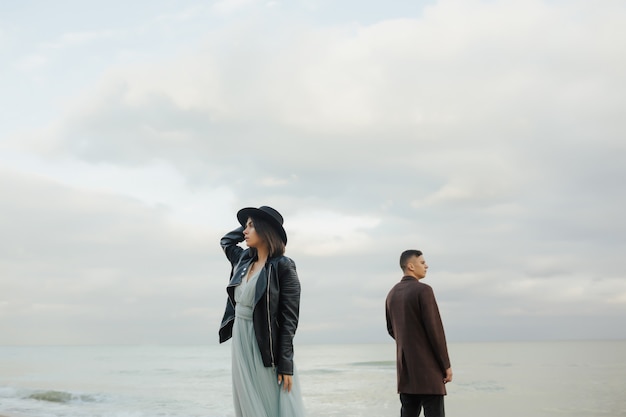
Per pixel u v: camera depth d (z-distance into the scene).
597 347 125.19
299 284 3.27
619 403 16.73
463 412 15.36
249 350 3.15
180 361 58.69
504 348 115.88
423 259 5.21
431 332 4.73
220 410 13.29
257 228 3.28
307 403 16.06
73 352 113.25
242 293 3.22
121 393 18.58
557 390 21.64
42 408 13.16
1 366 47.28
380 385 23.97
